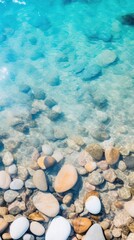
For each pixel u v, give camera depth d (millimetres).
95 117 682
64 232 500
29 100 715
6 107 705
